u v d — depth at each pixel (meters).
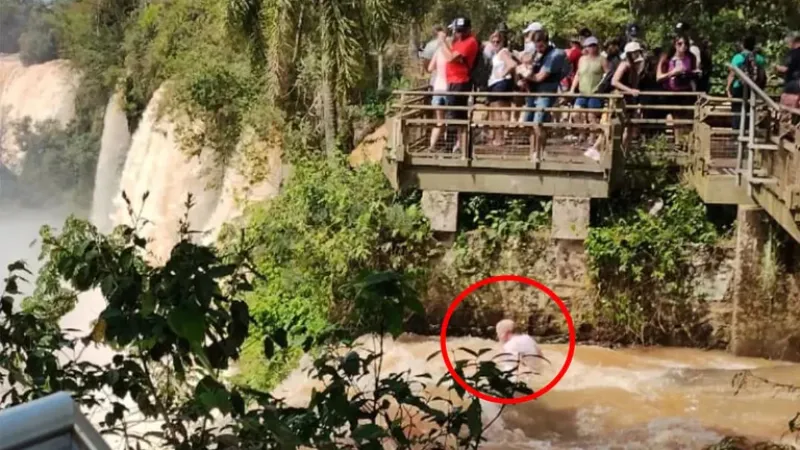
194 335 2.76
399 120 11.88
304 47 15.80
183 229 4.15
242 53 17.91
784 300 11.36
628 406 9.96
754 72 12.00
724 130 11.09
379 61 18.69
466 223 12.27
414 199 12.53
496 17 21.02
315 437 2.91
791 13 17.92
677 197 11.96
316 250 12.09
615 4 19.34
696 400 10.07
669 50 14.29
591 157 11.79
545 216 12.07
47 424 1.45
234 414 2.89
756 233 11.25
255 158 16.77
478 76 12.87
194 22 20.95
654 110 13.12
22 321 3.42
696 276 11.73
